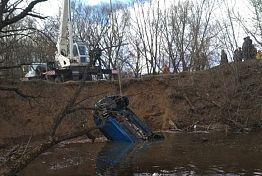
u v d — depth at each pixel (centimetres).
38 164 1812
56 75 3012
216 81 3180
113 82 3084
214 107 3048
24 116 2795
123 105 2559
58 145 2384
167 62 5312
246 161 1669
